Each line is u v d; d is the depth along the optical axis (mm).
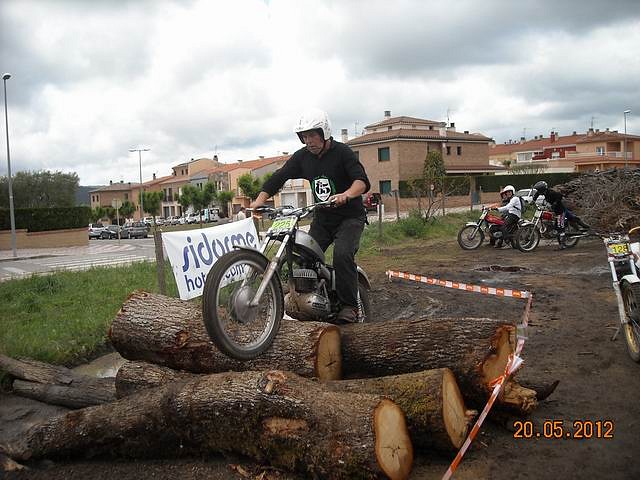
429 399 3252
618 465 3252
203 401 3391
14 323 7152
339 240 4613
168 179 97188
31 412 4766
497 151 91000
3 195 61312
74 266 18297
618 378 4617
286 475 3279
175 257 5574
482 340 3705
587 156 69062
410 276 7441
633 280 4863
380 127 62125
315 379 3709
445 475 2920
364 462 2965
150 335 4238
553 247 14891
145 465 3648
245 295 3705
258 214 4816
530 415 3945
